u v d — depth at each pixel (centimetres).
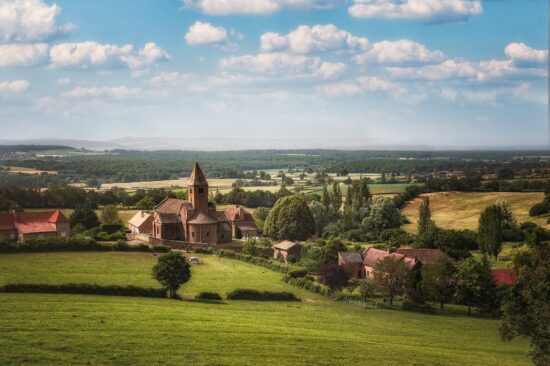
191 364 6034
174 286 9612
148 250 13600
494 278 11112
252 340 7094
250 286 11125
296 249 14638
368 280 11000
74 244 13062
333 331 8094
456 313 10325
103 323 7331
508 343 8438
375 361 6638
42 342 6366
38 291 9112
